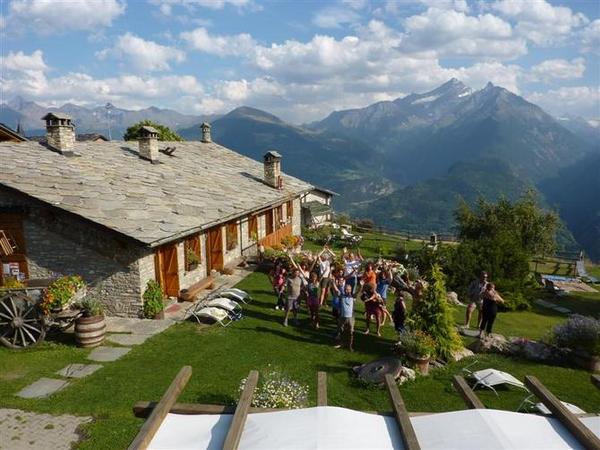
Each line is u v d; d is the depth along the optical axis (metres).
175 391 4.57
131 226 14.55
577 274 32.38
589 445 3.79
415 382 11.16
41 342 12.47
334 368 11.89
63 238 14.97
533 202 33.50
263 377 10.38
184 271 17.88
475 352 13.61
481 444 3.91
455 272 21.98
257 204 23.25
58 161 17.70
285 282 16.59
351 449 3.84
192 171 24.17
